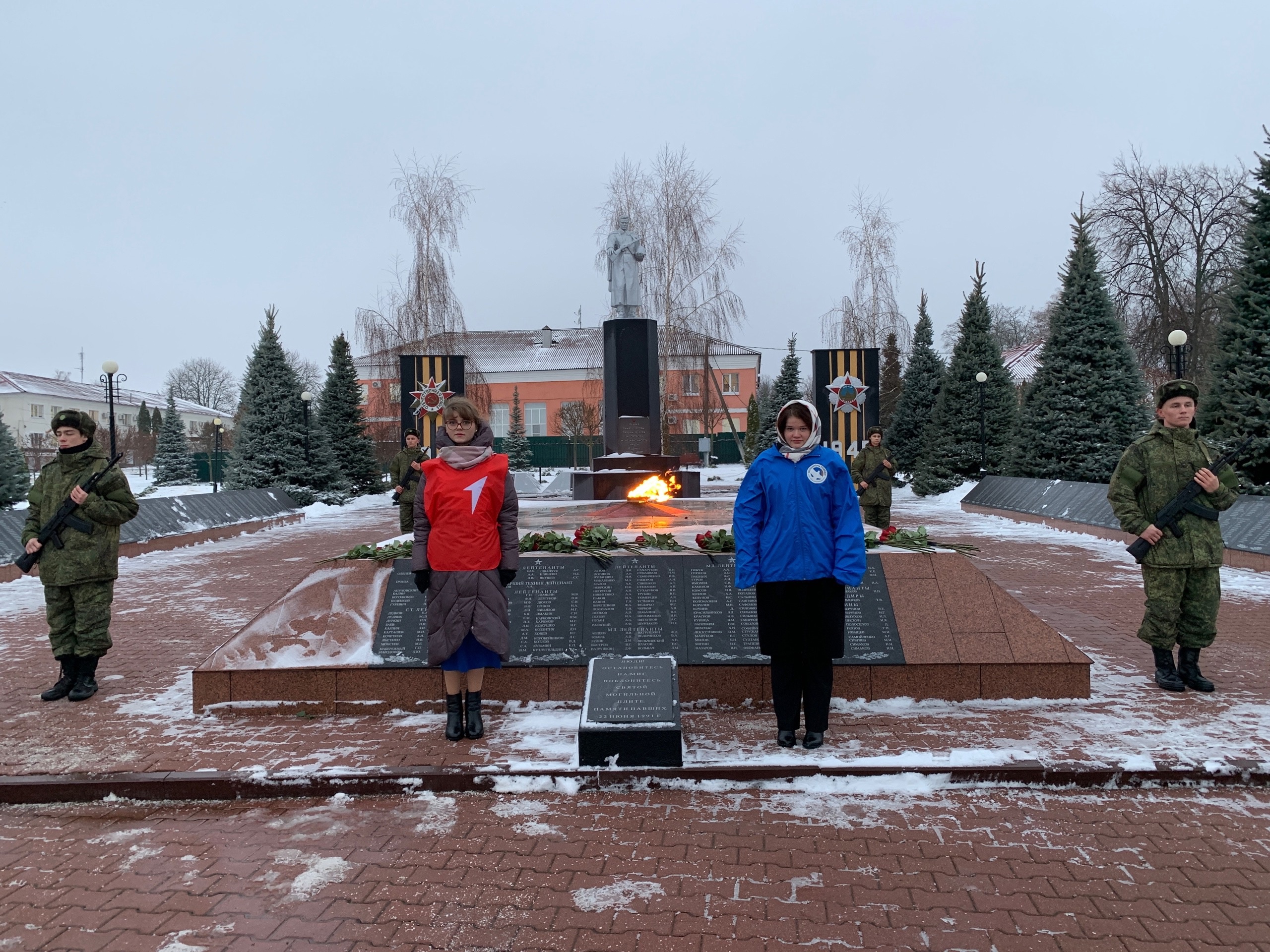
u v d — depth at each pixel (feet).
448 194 88.74
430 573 13.71
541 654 15.52
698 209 94.58
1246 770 11.94
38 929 8.84
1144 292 83.46
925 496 77.05
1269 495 38.81
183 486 112.37
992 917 8.77
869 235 100.37
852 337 99.76
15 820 11.66
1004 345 192.65
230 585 32.37
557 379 168.25
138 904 9.30
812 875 9.67
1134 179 85.20
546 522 22.99
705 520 23.13
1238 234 78.07
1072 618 23.54
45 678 18.62
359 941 8.52
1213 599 15.96
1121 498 16.42
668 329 94.84
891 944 8.30
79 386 240.94
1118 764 12.09
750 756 12.70
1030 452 60.95
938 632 15.51
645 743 12.28
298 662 15.40
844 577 12.71
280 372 79.36
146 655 20.79
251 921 8.92
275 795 12.24
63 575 16.37
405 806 11.82
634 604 15.94
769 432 133.59
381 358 92.58
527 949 8.32
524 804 11.76
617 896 9.28
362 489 91.15
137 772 12.53
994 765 12.13
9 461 57.36
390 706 15.31
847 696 15.29
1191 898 9.07
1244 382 40.81
